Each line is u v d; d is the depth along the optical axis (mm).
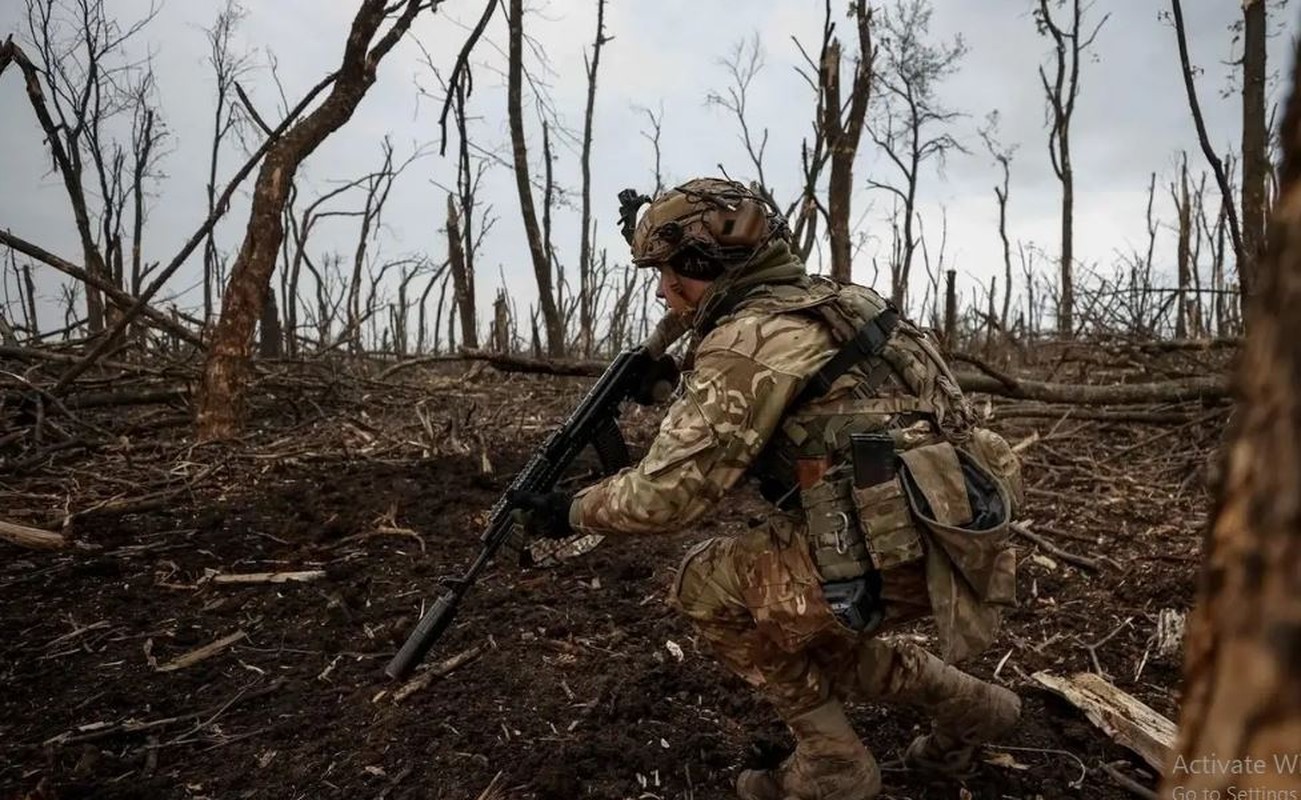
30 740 2408
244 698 2592
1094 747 2367
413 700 2559
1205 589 620
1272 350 551
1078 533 3914
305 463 4770
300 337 7711
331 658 2818
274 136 5512
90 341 6297
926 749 2197
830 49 7062
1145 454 5316
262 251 5312
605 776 2225
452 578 2164
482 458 4695
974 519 1760
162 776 2270
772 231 1896
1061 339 8648
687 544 3717
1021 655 2875
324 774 2260
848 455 1758
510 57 7914
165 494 4172
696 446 1702
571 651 2812
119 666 2764
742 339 1733
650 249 1896
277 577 3318
